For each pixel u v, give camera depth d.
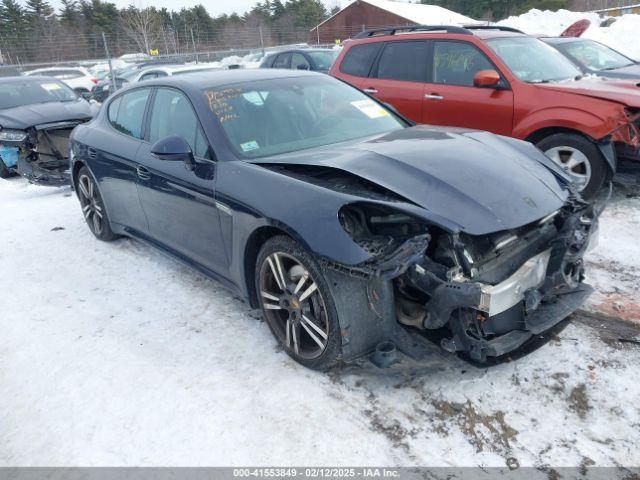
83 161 4.88
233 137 3.38
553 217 2.91
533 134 5.32
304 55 11.92
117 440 2.54
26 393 2.94
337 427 2.52
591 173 4.96
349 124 3.77
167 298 3.92
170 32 42.94
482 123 5.67
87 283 4.29
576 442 2.36
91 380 3.00
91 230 5.34
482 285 2.42
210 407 2.71
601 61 7.84
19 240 5.43
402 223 2.61
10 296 4.13
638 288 3.62
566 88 5.10
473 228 2.46
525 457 2.29
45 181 7.14
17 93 8.71
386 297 2.60
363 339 2.67
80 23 57.06
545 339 2.86
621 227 4.64
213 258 3.46
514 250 2.71
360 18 40.50
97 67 27.77
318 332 2.75
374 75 6.70
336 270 2.50
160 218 3.94
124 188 4.33
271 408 2.67
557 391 2.65
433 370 2.87
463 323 2.53
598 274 3.85
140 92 4.39
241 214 2.99
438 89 6.00
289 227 2.63
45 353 3.30
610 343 3.00
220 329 3.43
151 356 3.19
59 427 2.65
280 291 3.04
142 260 4.68
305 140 3.51
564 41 8.23
